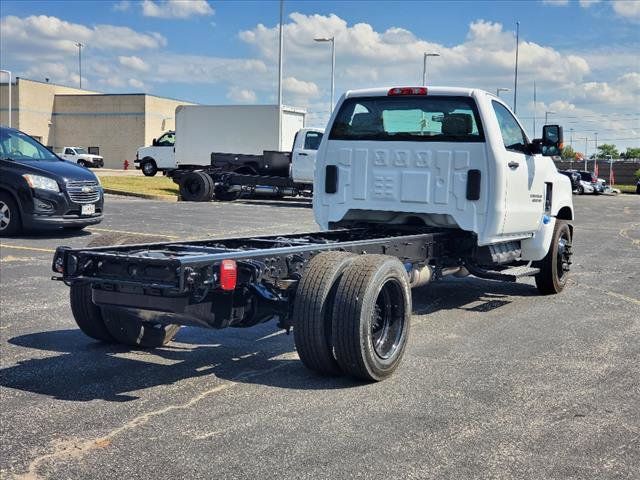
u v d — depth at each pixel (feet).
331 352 16.26
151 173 112.78
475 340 20.86
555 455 12.57
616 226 66.80
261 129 93.04
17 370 17.08
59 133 204.23
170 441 12.90
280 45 101.91
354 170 24.41
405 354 19.15
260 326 22.11
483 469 11.93
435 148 23.18
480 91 22.82
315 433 13.34
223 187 78.18
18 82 192.85
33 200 39.68
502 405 15.14
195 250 18.04
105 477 11.46
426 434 13.41
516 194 23.97
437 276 23.12
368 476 11.59
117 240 19.20
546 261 27.89
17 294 25.63
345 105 24.67
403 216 24.39
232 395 15.48
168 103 206.39
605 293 29.19
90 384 16.11
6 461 12.01
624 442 13.21
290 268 16.98
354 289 15.78
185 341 20.18
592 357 19.15
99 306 17.10
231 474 11.59
